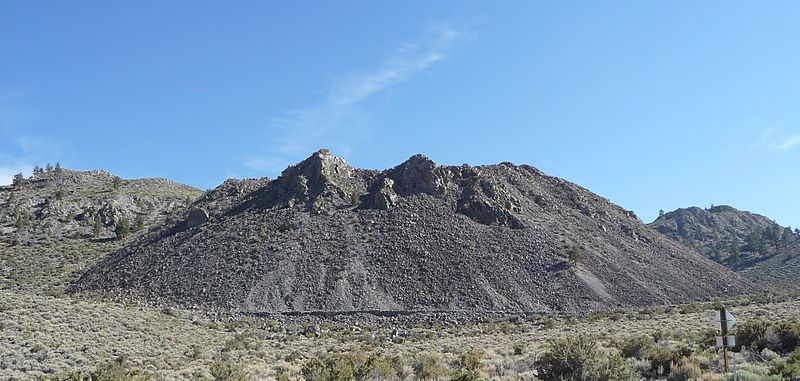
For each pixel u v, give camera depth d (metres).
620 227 125.62
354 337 70.56
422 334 72.31
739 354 32.72
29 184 176.88
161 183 193.75
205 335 67.94
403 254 99.38
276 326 76.69
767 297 94.94
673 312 82.00
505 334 70.50
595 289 91.12
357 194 121.12
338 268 94.62
